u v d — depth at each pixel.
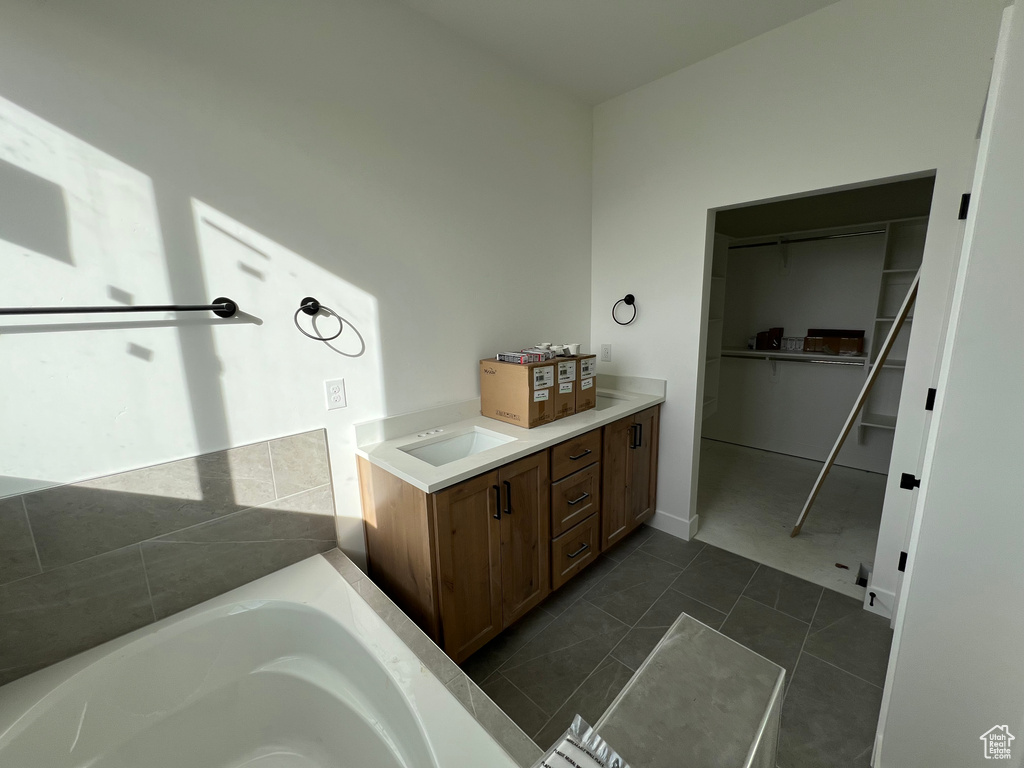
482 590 1.66
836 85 1.78
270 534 1.60
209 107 1.33
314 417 1.67
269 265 1.49
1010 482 0.88
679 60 2.13
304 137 1.53
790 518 2.77
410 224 1.85
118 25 1.17
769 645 1.77
